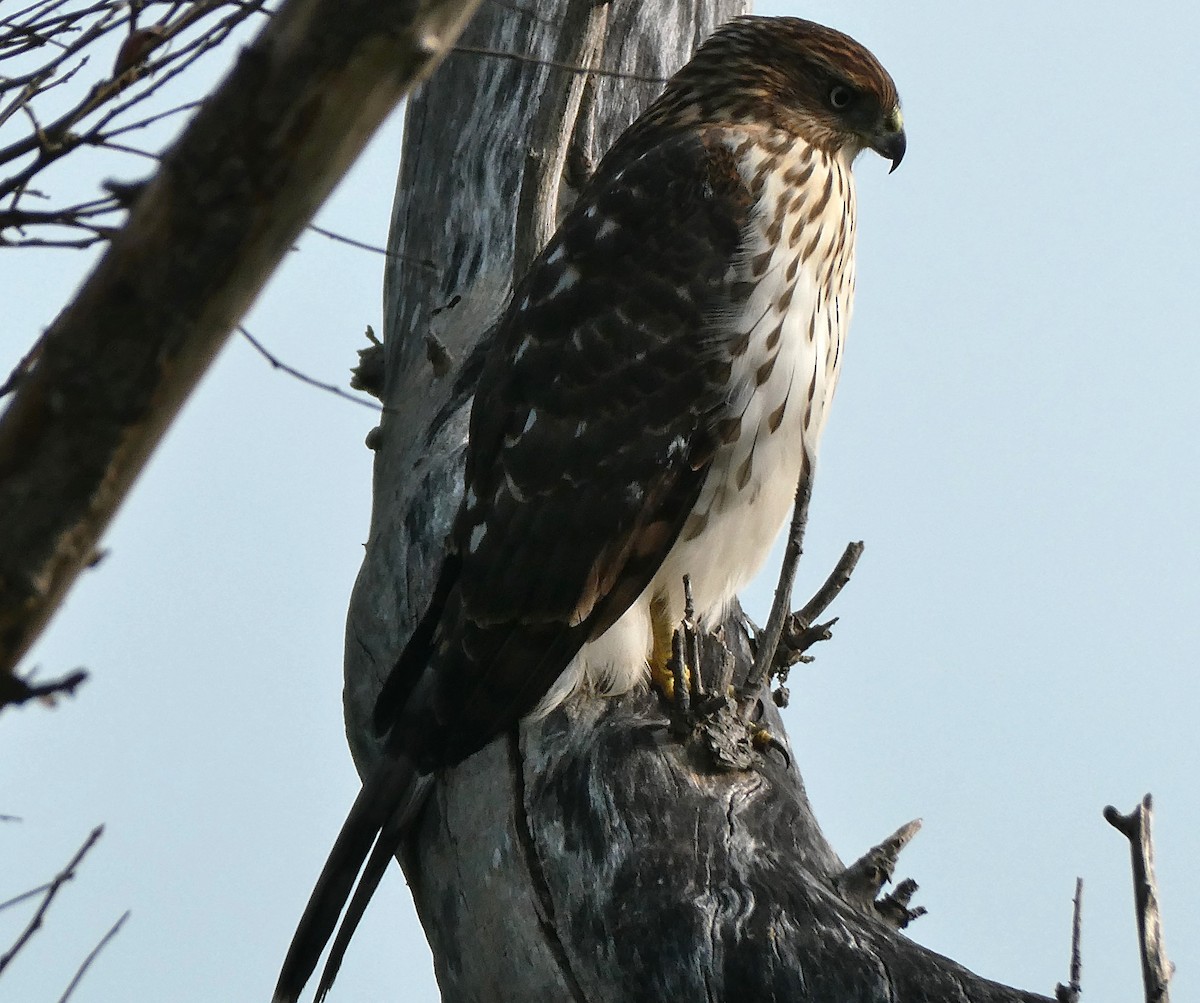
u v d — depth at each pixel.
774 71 10.10
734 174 9.59
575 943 7.26
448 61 11.23
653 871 7.19
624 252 9.44
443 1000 8.03
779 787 7.82
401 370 10.83
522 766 8.14
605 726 8.21
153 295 3.48
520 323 9.49
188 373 3.58
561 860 7.54
